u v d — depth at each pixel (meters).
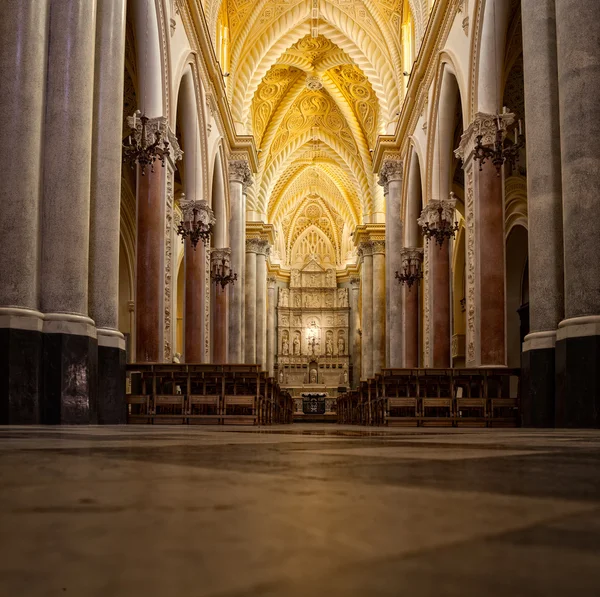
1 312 8.59
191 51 19.06
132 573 0.64
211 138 23.33
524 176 24.62
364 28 30.67
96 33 10.95
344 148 41.94
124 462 2.26
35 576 0.63
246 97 31.16
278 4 30.38
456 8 17.67
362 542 0.79
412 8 24.95
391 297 27.69
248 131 33.34
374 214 39.12
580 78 9.42
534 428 9.80
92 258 10.55
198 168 20.67
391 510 1.07
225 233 26.45
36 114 9.13
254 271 38.06
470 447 3.45
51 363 8.91
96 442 3.85
